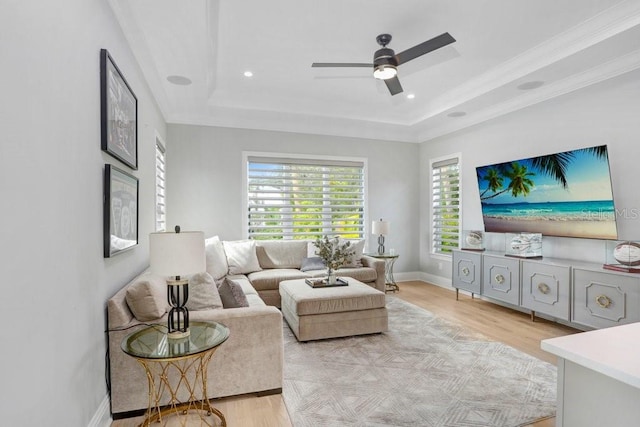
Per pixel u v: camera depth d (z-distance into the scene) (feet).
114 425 6.60
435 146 19.04
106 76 6.43
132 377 6.82
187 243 6.26
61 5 4.80
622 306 9.58
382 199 19.62
